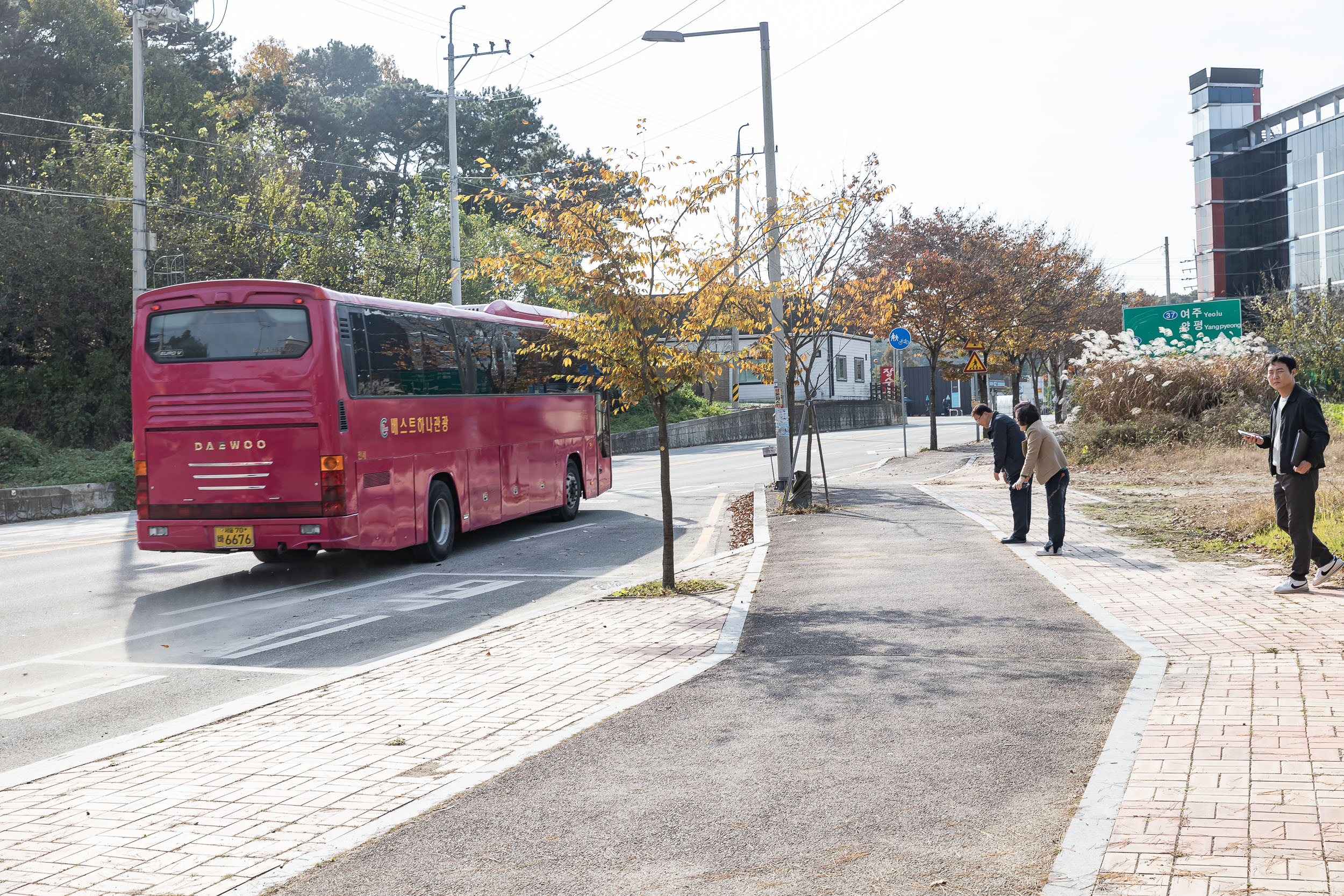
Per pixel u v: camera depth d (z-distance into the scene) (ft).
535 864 14.17
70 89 121.70
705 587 36.91
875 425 222.07
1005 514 53.78
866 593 33.50
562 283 37.09
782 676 23.80
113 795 17.58
